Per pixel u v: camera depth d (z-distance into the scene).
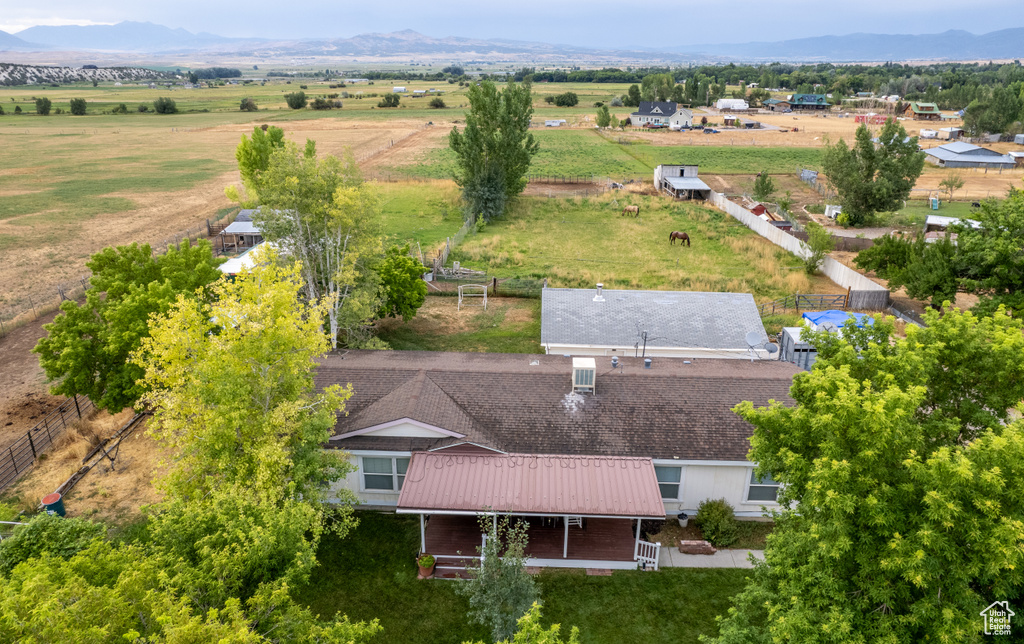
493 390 23.81
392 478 21.94
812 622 11.91
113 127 146.00
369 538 20.86
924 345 14.60
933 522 10.90
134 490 22.95
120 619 9.23
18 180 87.31
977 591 12.08
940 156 99.19
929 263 34.59
